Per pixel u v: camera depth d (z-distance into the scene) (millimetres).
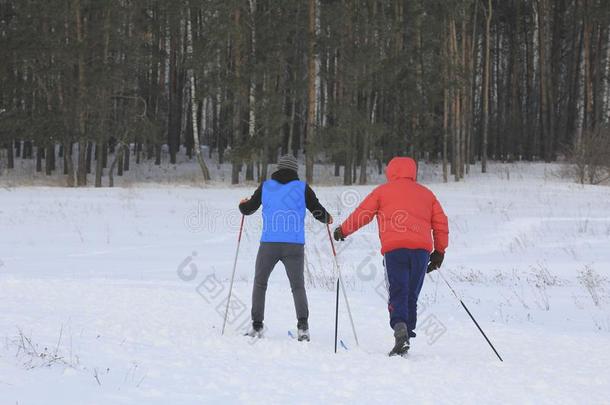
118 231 26734
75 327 9195
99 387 6031
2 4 55562
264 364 7637
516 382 7312
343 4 51875
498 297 14875
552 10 77562
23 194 38719
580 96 77062
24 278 15047
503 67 80438
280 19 53281
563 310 13422
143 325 9953
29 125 50406
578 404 6500
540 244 24656
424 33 56281
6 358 6770
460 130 61312
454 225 28984
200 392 6188
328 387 6699
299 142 72250
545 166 64188
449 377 7406
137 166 63906
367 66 52969
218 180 56406
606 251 22953
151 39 63406
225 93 58438
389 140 60375
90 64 51812
